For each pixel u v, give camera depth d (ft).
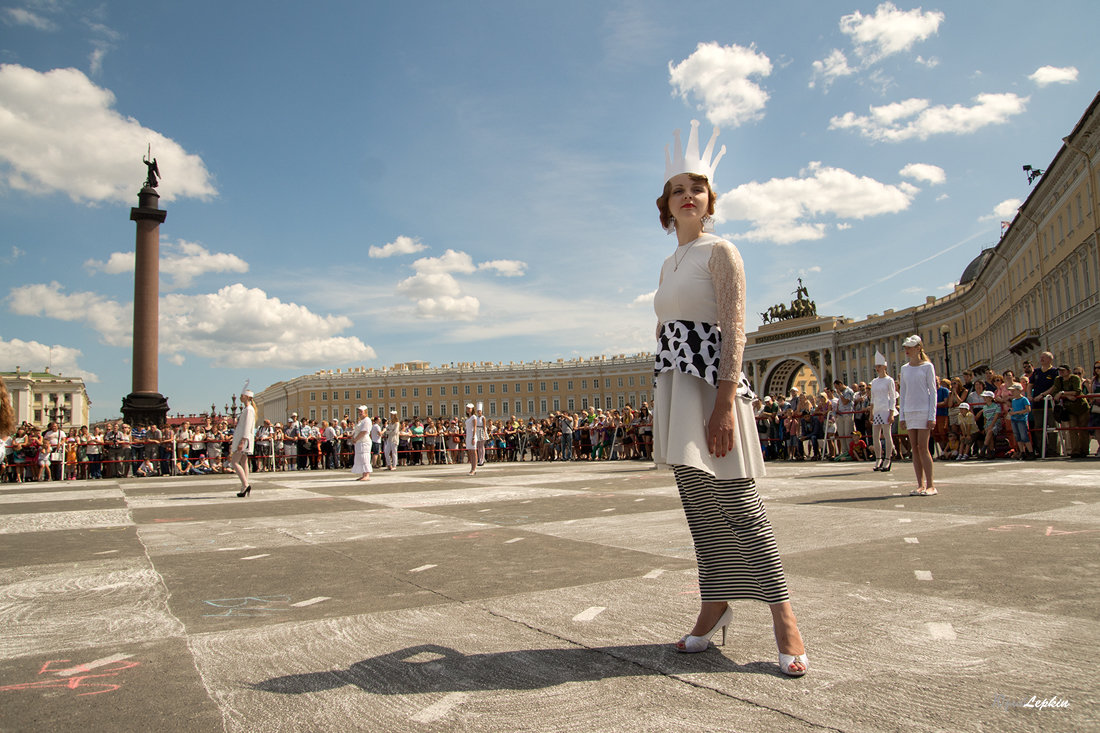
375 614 11.96
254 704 8.07
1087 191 126.00
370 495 37.32
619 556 16.61
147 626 11.62
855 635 9.91
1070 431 46.26
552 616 11.45
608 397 386.73
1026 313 176.04
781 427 67.72
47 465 74.84
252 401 39.86
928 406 26.91
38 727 7.56
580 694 8.09
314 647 10.19
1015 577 12.88
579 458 90.89
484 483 44.47
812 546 16.79
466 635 10.53
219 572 16.19
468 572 15.30
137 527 25.44
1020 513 20.67
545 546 18.42
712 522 9.37
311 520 26.09
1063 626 10.02
